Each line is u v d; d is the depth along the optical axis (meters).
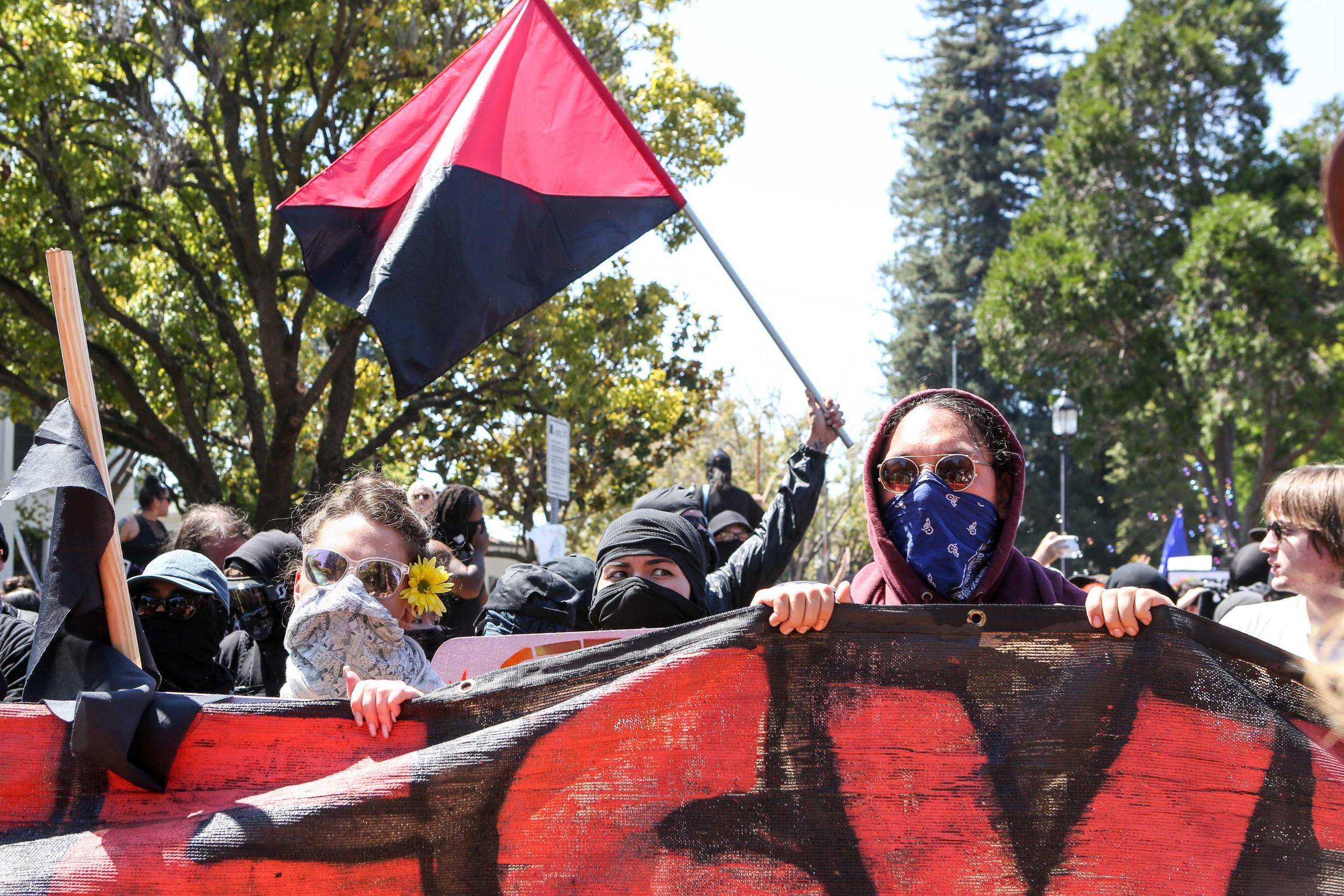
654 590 3.68
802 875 2.26
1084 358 32.16
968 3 53.19
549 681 2.40
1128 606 2.26
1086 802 2.23
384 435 19.17
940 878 2.23
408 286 4.43
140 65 17.61
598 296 18.84
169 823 2.33
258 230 17.66
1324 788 2.20
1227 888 2.18
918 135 53.06
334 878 2.29
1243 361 28.27
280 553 4.71
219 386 21.16
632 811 2.31
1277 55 32.19
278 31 16.02
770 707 2.32
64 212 16.27
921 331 49.78
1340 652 2.24
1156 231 32.59
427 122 4.73
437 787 2.32
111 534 2.48
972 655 2.29
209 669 3.91
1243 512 33.72
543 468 23.89
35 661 2.43
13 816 2.38
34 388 17.81
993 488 2.81
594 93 4.75
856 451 29.66
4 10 14.80
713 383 23.83
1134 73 32.34
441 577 2.90
